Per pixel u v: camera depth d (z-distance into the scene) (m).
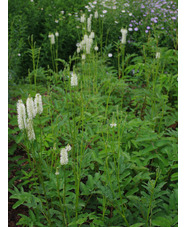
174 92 4.35
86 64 4.48
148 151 2.69
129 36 6.29
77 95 3.46
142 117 3.78
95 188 2.36
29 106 1.97
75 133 2.84
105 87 4.12
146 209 2.18
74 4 7.64
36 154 2.45
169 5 7.95
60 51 6.18
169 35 5.88
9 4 6.59
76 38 6.38
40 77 4.45
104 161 2.52
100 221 2.05
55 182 2.37
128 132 3.15
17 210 2.68
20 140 2.74
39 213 2.37
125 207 2.31
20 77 5.68
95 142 3.14
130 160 2.54
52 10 6.93
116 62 5.92
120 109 3.83
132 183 2.46
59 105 3.63
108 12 6.71
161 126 3.45
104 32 6.41
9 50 4.71
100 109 3.75
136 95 3.80
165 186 2.75
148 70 3.89
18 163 2.86
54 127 2.83
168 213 2.18
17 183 2.95
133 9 7.04
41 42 6.20
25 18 6.09
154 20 6.32
